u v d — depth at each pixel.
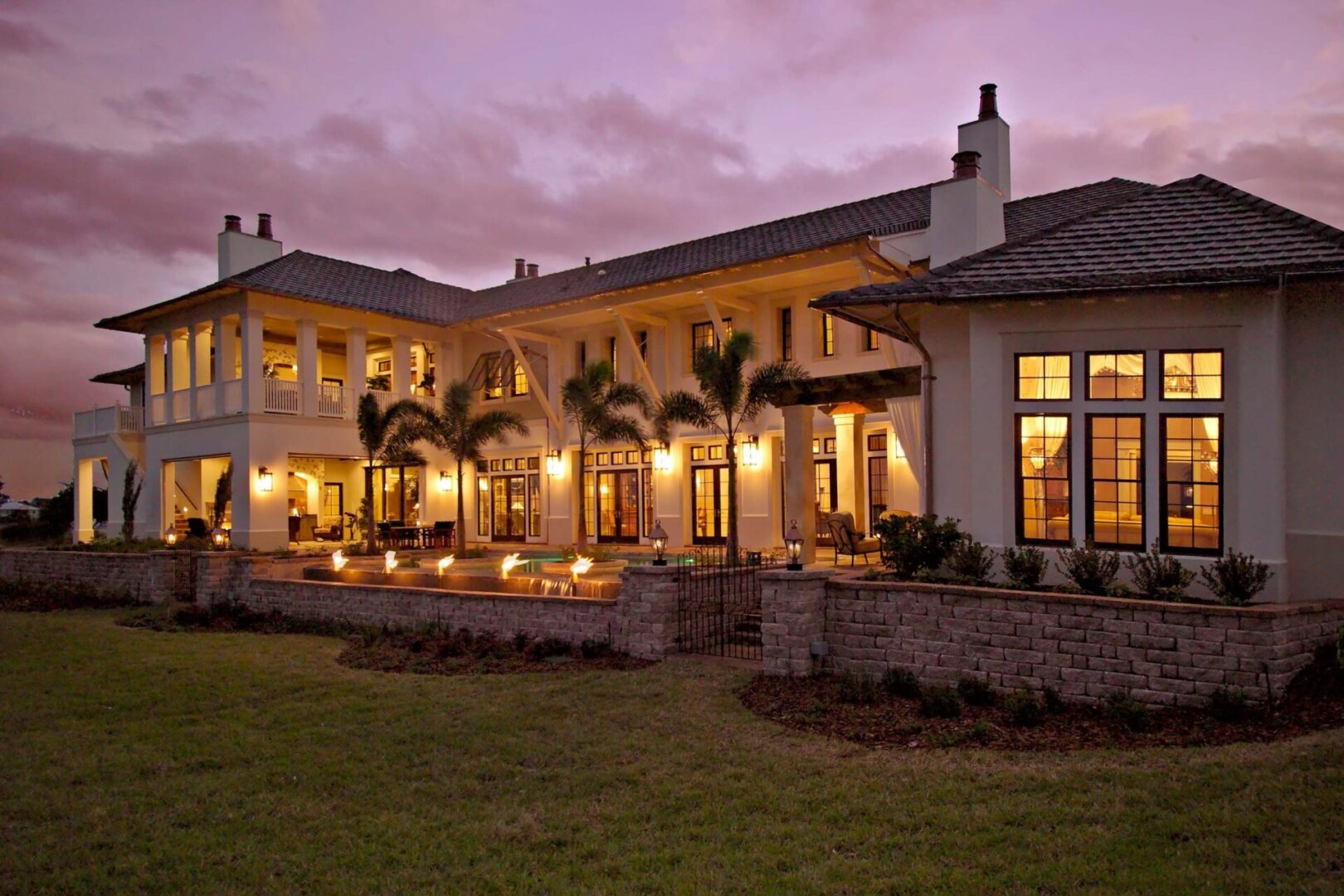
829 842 4.92
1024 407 9.60
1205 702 7.05
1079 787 5.46
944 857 4.62
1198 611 7.11
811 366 20.23
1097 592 8.37
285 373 29.06
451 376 28.56
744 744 6.86
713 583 10.96
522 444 26.53
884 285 10.28
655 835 5.14
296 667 10.66
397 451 23.39
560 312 23.27
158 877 4.78
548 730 7.50
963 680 7.88
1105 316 9.16
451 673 10.13
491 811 5.66
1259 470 8.35
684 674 9.36
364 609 13.63
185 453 26.17
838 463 19.19
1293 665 7.03
